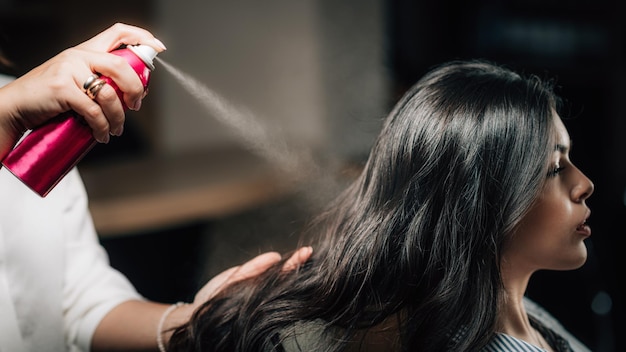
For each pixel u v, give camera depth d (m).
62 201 1.42
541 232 1.12
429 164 1.11
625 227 3.01
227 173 2.96
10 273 1.31
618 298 2.87
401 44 3.41
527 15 3.18
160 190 2.70
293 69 3.66
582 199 1.13
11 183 1.33
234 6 3.65
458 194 1.09
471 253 1.08
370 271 1.12
